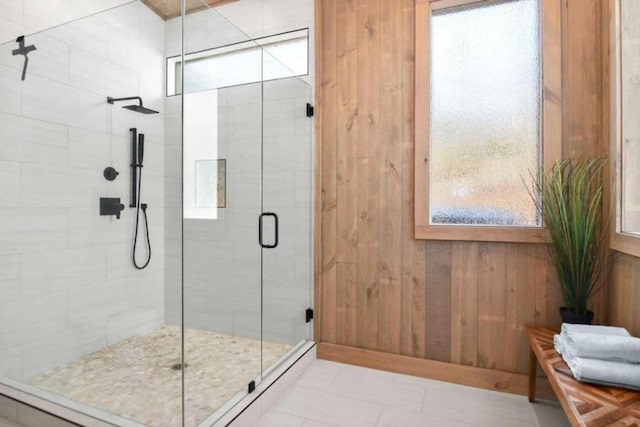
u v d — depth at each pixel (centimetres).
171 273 184
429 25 221
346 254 245
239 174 212
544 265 200
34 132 199
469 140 215
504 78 208
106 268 201
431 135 223
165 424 155
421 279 226
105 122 207
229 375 193
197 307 186
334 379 222
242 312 208
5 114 190
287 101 241
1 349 188
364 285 240
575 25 191
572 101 192
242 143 214
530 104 203
